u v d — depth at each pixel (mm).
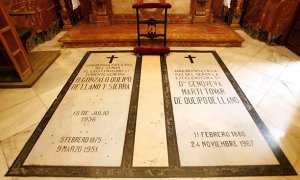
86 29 4480
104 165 1826
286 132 2145
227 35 4086
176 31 4270
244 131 2150
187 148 1968
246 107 2479
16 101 2631
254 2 4465
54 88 2869
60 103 2578
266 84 2910
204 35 4078
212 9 4883
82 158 1889
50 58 3562
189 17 4680
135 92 2754
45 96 2711
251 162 1840
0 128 2232
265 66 3359
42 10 4301
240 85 2883
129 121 2285
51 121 2307
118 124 2250
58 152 1949
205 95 2682
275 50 3904
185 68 3299
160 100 2598
